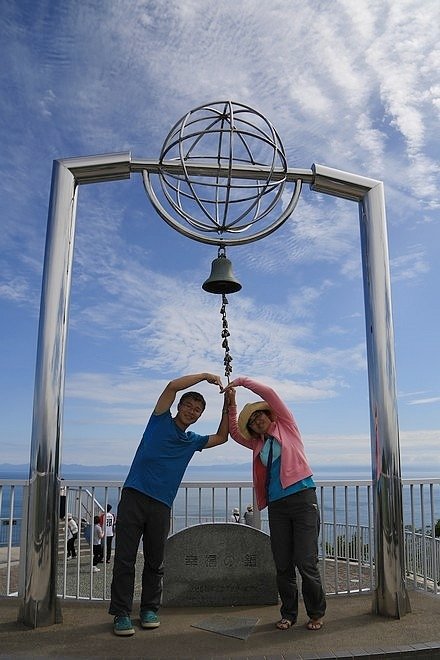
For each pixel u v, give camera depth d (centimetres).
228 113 534
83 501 1204
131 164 539
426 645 423
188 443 490
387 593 501
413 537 637
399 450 526
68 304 517
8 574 610
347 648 418
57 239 519
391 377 534
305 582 460
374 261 558
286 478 474
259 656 399
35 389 497
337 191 574
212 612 519
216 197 587
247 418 500
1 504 1095
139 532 470
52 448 486
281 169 560
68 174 532
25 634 452
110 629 466
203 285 545
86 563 1080
